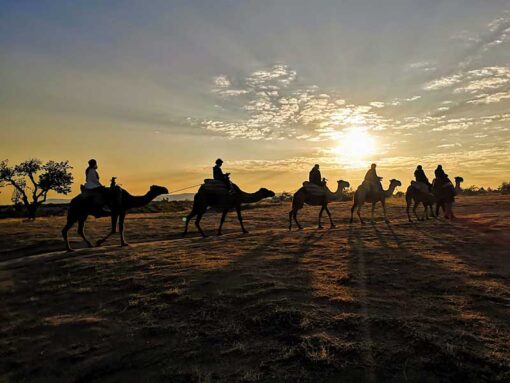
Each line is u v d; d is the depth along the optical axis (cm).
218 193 2073
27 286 1296
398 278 1077
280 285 1041
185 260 1412
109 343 843
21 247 2055
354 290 995
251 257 1409
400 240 1608
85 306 1066
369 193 2264
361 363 671
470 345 710
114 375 728
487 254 1324
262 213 3359
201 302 982
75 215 1811
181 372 700
